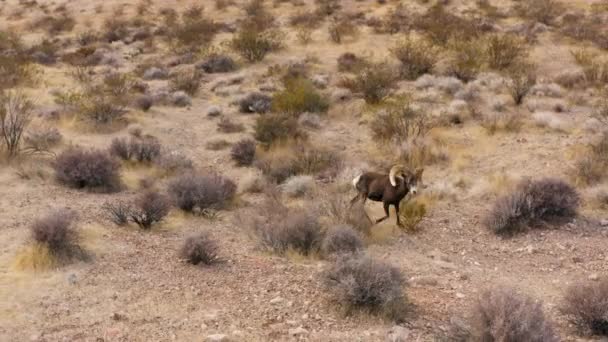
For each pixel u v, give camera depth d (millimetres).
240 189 14789
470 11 37875
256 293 8633
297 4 43594
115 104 21359
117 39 38688
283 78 25844
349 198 13602
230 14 43250
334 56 30297
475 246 11312
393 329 7574
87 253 9742
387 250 10930
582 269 10188
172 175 15422
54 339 7270
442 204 13539
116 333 7414
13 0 53375
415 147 16922
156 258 9852
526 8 37031
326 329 7621
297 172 15805
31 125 18969
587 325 7836
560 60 28125
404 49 27609
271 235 10594
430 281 9312
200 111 22797
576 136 17922
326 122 20781
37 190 13391
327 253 10312
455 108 20906
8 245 10102
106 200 13094
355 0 43719
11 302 8156
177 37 35969
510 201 11984
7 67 26859
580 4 38719
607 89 23000
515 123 18922
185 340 7270
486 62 27594
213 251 9969
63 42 38406
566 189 12562
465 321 7527
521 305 7062
